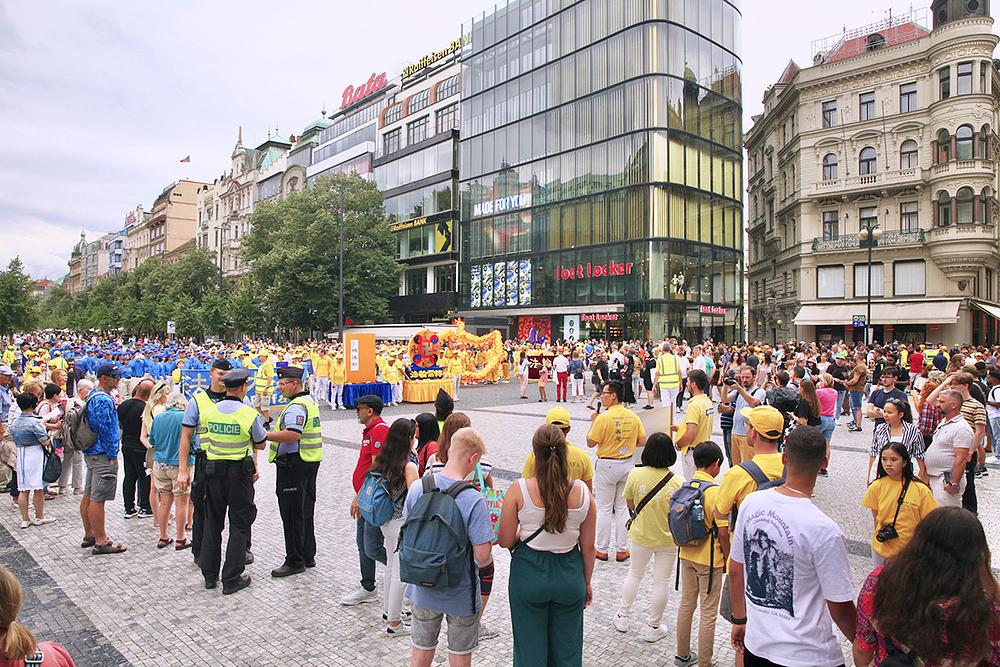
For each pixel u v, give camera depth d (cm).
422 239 5991
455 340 2848
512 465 1131
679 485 511
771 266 5066
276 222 5909
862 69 3894
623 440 682
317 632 527
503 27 5047
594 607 574
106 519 868
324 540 766
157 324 7056
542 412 1959
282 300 5178
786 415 823
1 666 247
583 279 4400
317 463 676
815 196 4059
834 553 287
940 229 3531
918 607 231
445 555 373
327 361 2234
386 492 516
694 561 446
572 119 4491
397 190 6306
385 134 6606
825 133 4053
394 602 518
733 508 425
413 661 395
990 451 1065
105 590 618
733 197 4447
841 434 1523
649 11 4028
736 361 1816
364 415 595
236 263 9144
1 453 895
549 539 373
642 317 4012
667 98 4019
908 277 3709
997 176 3912
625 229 4125
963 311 3491
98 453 721
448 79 5862
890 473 464
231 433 617
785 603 294
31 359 2308
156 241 13112
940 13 3684
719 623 543
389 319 6275
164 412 756
